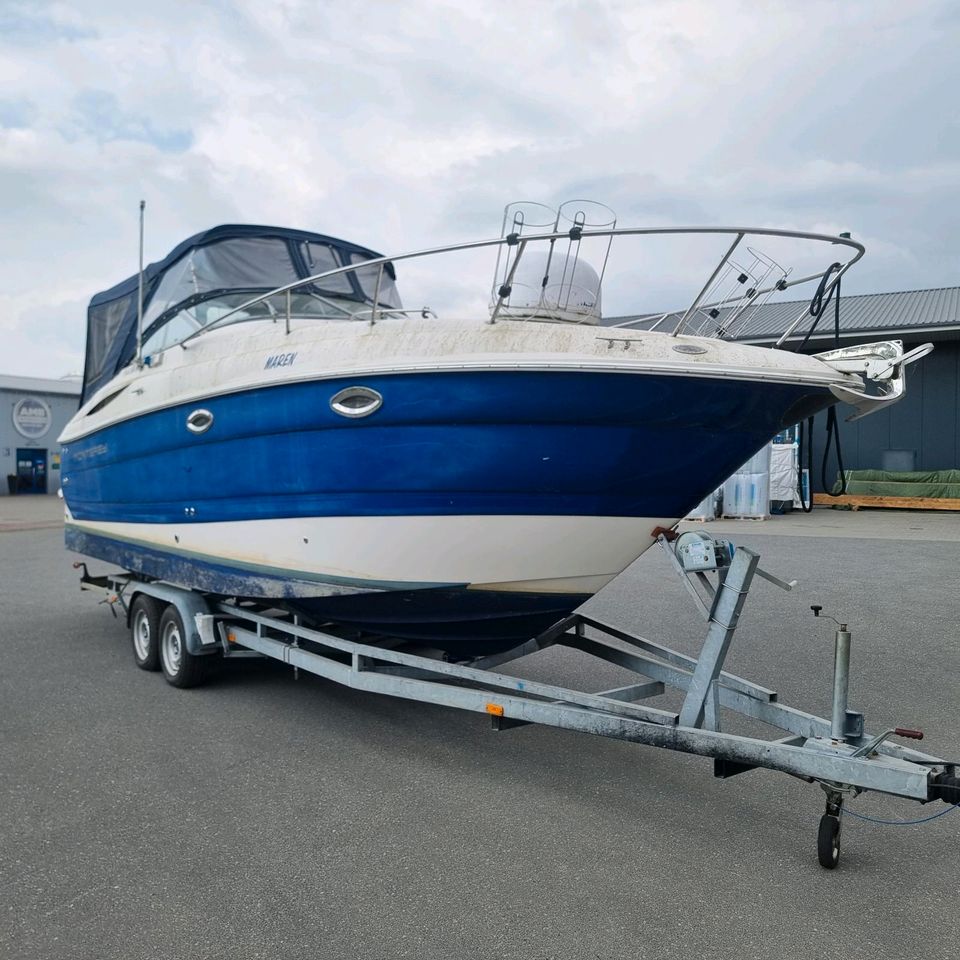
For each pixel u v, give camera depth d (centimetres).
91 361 705
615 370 337
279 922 255
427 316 536
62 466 711
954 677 529
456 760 398
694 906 265
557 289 420
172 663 533
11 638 671
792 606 761
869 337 1927
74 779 371
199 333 505
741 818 333
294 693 513
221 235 555
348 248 595
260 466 441
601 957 237
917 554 1096
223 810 338
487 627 424
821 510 1956
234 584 477
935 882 281
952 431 2039
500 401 357
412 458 381
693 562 345
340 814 335
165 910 262
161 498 530
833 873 287
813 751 288
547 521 377
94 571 1056
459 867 290
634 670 439
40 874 285
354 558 411
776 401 348
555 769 386
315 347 413
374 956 237
